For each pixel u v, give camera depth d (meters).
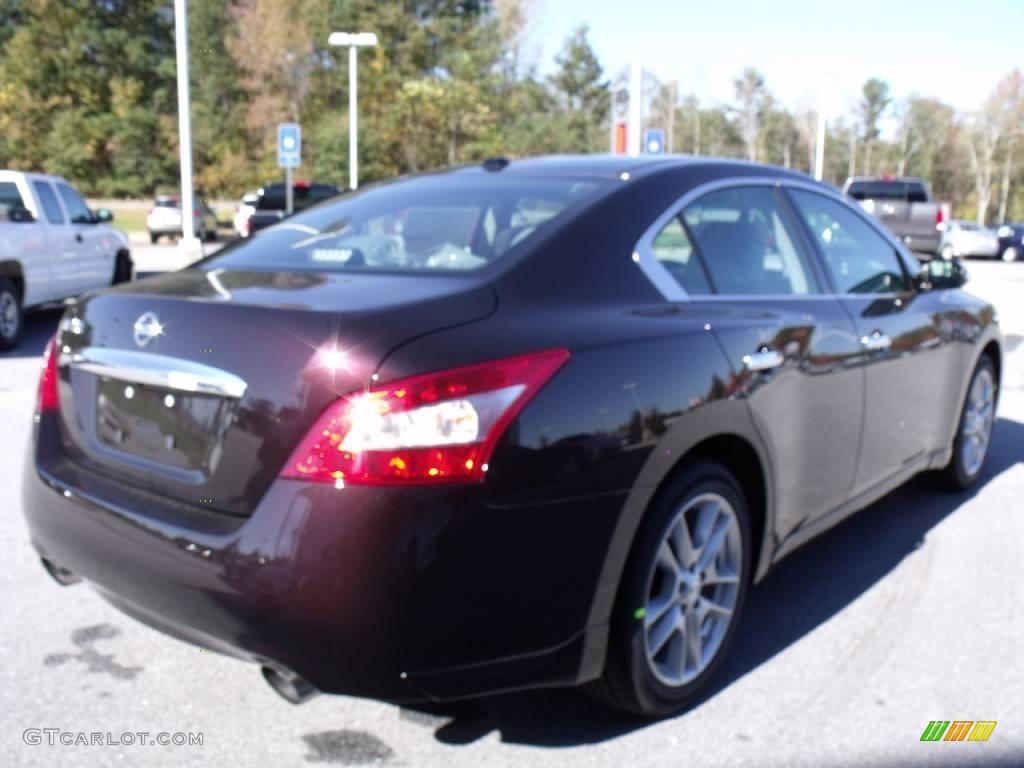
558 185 3.41
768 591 4.10
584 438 2.60
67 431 3.09
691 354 2.96
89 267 11.91
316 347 2.46
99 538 2.75
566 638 2.63
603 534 2.66
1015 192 92.88
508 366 2.51
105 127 50.62
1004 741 3.01
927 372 4.48
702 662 3.17
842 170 105.56
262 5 43.78
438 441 2.38
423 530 2.36
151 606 2.63
